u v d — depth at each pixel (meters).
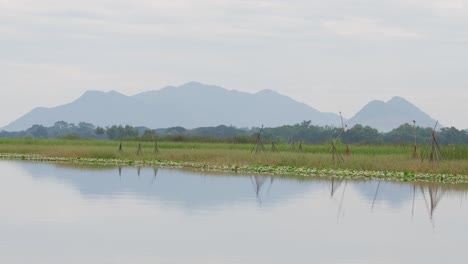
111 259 16.42
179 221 21.58
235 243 18.39
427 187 33.34
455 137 103.38
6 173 38.12
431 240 19.34
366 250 17.94
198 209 24.27
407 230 20.83
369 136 107.56
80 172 39.38
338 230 20.61
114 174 38.19
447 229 21.09
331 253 17.53
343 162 42.97
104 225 20.67
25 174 37.59
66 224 20.77
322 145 62.66
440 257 17.31
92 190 29.67
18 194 27.91
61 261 16.14
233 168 43.50
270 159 45.66
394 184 34.75
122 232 19.61
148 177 36.56
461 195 29.91
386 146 61.75
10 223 20.80
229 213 23.44
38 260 16.20
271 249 17.81
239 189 30.89
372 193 30.30
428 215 23.88
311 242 18.78
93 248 17.52
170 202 25.91
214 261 16.42
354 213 24.08
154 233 19.53
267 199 27.38
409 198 28.61
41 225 20.53
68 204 24.98
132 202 25.80
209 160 47.62
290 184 33.81
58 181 33.59
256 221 21.86
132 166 45.66
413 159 43.06
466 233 20.45
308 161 44.12
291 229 20.59
